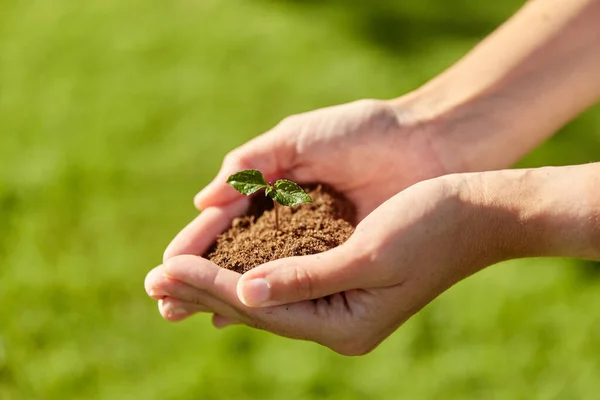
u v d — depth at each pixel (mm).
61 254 1171
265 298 834
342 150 955
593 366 1053
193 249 922
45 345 1095
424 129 959
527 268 1143
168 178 1290
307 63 1556
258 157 955
